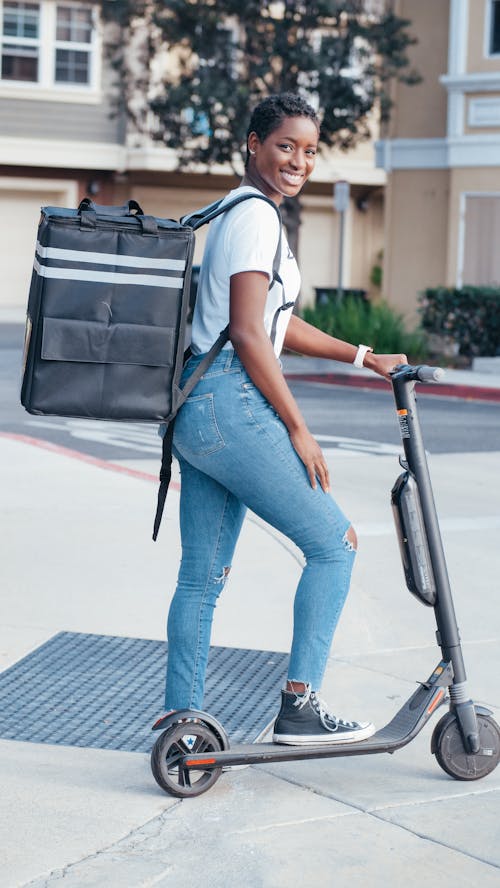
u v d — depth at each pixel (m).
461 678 3.66
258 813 3.43
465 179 19.88
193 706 3.68
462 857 3.19
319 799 3.54
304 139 3.53
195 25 20.16
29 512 7.19
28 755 3.83
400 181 21.23
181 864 3.12
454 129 19.86
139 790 3.58
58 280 3.30
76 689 4.44
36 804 3.46
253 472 3.46
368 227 33.72
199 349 3.50
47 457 9.09
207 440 3.46
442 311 18.73
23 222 31.34
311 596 3.57
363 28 20.02
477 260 19.97
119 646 4.93
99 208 3.48
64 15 29.70
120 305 3.34
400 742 3.59
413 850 3.23
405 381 3.56
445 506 8.03
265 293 3.38
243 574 6.01
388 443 10.91
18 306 31.34
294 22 20.00
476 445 10.95
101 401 3.36
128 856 3.16
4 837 3.25
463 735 3.64
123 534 6.72
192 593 3.68
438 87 20.66
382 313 19.12
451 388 15.99
